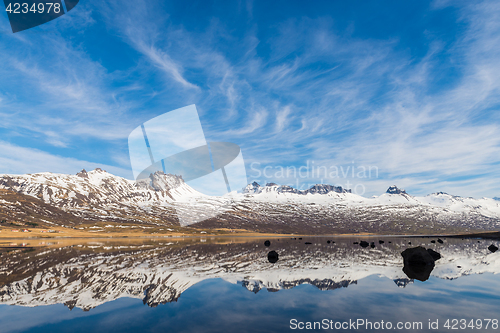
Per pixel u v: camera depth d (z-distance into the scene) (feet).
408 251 60.18
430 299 28.27
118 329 20.35
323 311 24.39
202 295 31.09
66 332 19.75
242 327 20.47
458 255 78.69
